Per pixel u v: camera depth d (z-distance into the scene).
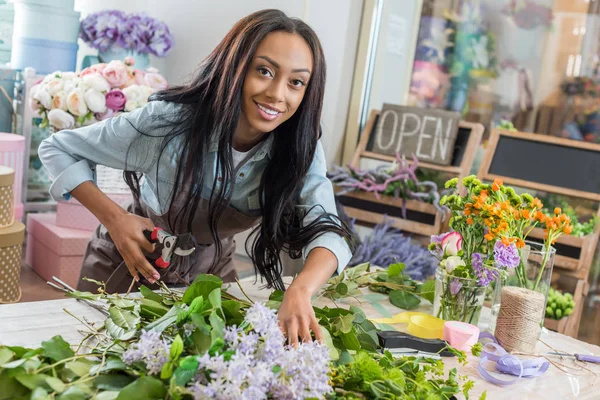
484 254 1.87
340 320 1.57
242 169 1.98
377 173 3.62
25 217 4.13
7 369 1.17
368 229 3.74
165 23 4.41
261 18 1.73
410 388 1.35
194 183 1.89
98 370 1.25
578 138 3.54
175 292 1.82
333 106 3.89
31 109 3.84
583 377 1.68
